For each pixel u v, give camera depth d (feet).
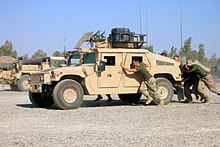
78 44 46.88
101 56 43.16
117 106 44.86
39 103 44.98
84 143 22.34
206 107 42.19
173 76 47.01
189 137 24.03
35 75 43.57
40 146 21.66
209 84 47.60
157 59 46.44
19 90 84.74
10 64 90.84
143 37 47.26
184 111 38.24
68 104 41.04
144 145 21.63
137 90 44.83
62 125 29.50
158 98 44.55
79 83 43.09
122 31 45.96
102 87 43.21
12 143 22.54
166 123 30.09
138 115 35.27
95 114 36.32
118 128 27.73
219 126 28.50
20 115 36.22
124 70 44.11
